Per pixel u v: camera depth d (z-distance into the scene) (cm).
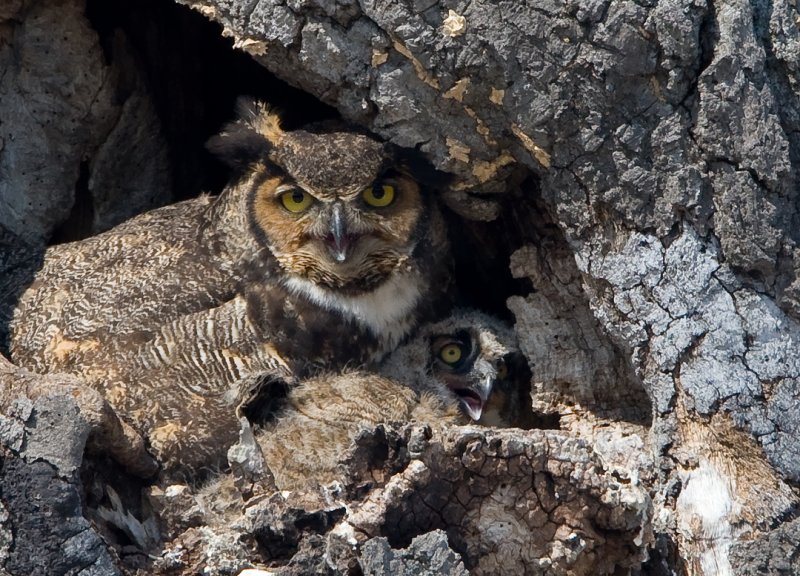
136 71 1026
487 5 800
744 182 778
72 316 884
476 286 1039
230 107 1084
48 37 983
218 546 738
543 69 801
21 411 719
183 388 847
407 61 820
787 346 773
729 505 765
